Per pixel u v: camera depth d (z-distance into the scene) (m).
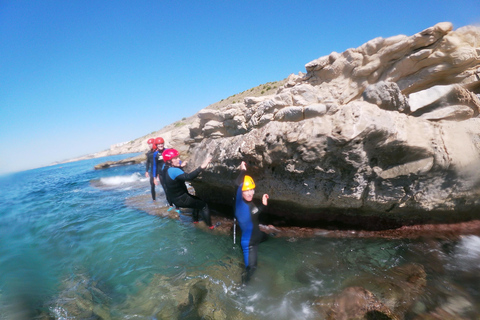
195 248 4.59
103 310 3.21
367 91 4.09
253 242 3.85
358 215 4.39
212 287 3.44
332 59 4.96
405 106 4.02
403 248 3.86
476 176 3.65
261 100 6.21
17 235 6.27
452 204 3.90
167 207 7.08
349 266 3.59
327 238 4.41
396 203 3.89
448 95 4.23
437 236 4.04
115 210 7.59
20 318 3.15
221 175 5.11
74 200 9.84
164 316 2.99
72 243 5.40
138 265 4.21
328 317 2.71
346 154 3.52
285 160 3.99
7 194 13.48
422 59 4.41
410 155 3.53
